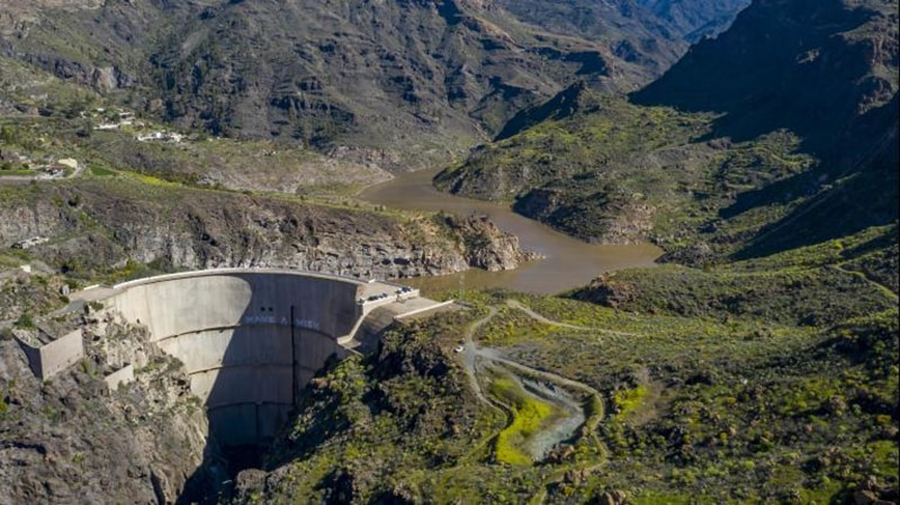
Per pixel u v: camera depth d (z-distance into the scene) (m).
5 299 132.62
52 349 127.31
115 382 136.12
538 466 92.25
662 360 111.94
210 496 129.50
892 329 94.31
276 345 161.62
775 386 93.50
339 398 124.00
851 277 150.75
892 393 83.81
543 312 143.75
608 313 146.12
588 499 81.94
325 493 101.50
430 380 117.56
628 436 94.19
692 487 79.81
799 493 74.50
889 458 75.56
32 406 123.56
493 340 127.06
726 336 123.75
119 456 128.50
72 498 121.19
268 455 129.50
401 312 141.62
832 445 80.44
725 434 87.75
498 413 106.81
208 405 160.88
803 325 135.88
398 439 108.44
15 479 118.38
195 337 159.25
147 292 153.38
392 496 92.56
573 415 103.81
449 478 92.44
